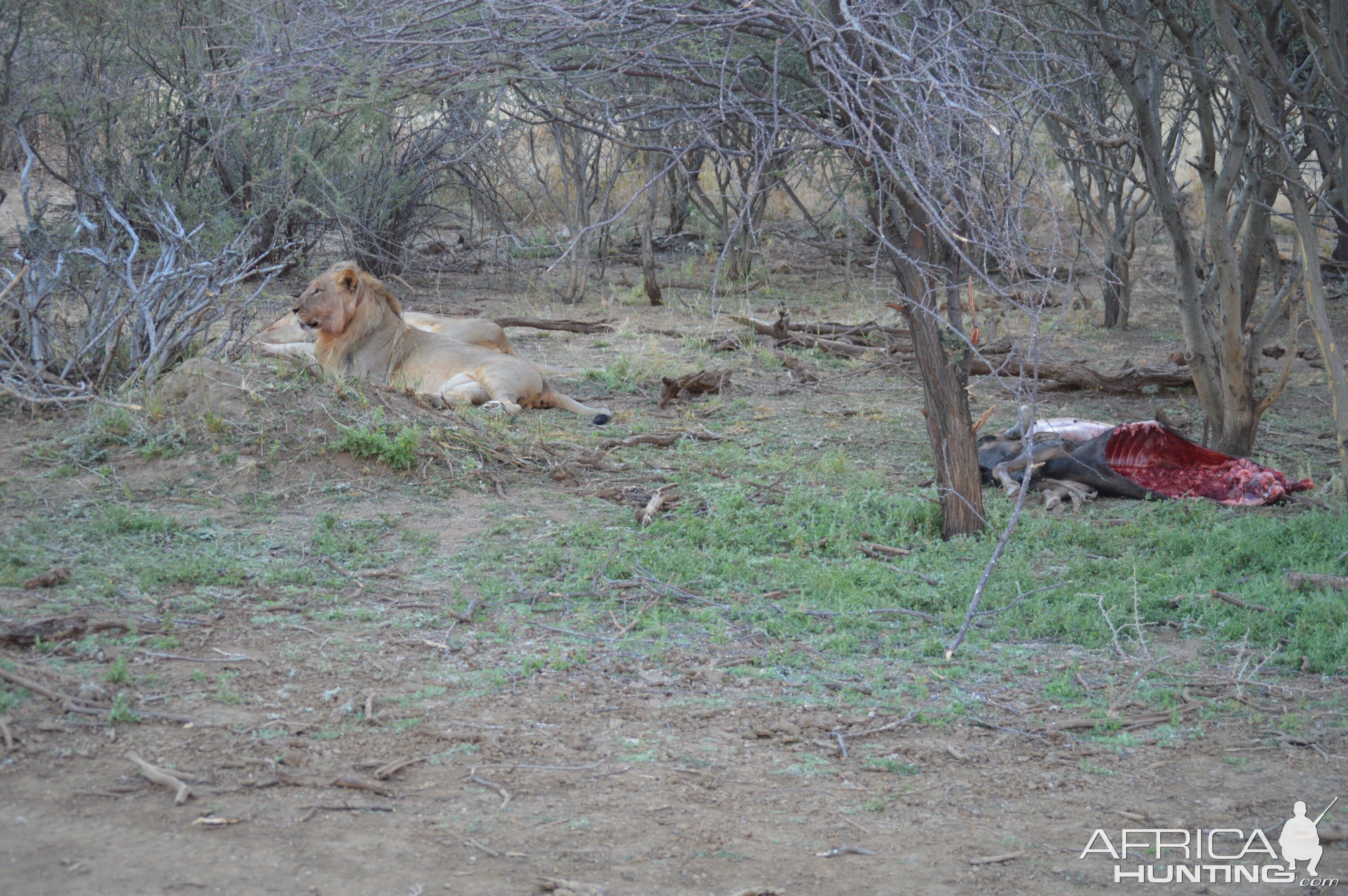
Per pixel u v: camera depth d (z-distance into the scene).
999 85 6.49
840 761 4.74
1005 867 3.94
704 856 3.89
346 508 7.85
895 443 10.81
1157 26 12.48
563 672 5.46
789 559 7.32
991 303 18.34
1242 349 9.95
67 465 7.80
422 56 5.61
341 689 5.07
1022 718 5.24
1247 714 5.34
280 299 12.44
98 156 12.47
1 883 3.35
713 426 11.18
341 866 3.64
